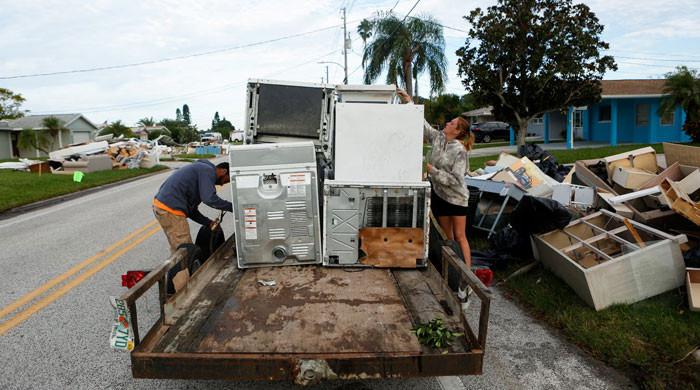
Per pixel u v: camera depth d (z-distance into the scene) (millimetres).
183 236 4730
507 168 7637
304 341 2807
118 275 5918
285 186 3936
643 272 4410
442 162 4926
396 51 23656
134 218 9906
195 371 2619
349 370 2615
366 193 3977
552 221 5477
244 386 3396
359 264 4031
